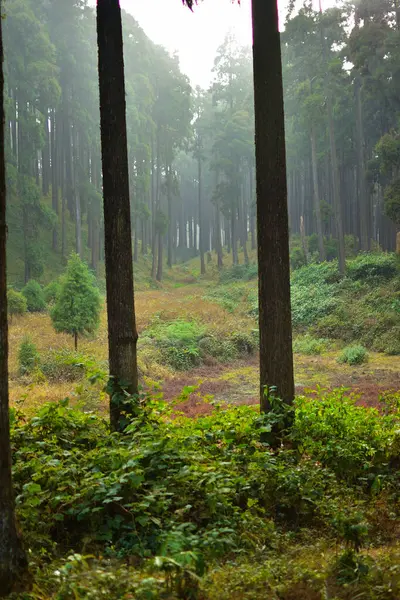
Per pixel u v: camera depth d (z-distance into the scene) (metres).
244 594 3.85
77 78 60.53
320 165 61.97
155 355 26.22
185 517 5.24
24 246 53.22
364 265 41.50
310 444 7.42
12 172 51.78
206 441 6.79
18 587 3.78
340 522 5.08
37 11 60.97
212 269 72.75
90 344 25.98
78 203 58.53
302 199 70.81
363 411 8.83
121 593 3.55
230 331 32.41
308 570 4.24
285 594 3.95
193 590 3.68
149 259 77.00
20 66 53.88
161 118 72.38
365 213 48.34
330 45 48.16
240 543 5.04
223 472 5.84
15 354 23.22
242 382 23.69
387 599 3.78
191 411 16.47
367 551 5.14
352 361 26.98
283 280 8.19
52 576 3.92
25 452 5.78
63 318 24.45
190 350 27.48
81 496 5.15
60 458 5.91
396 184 36.97
